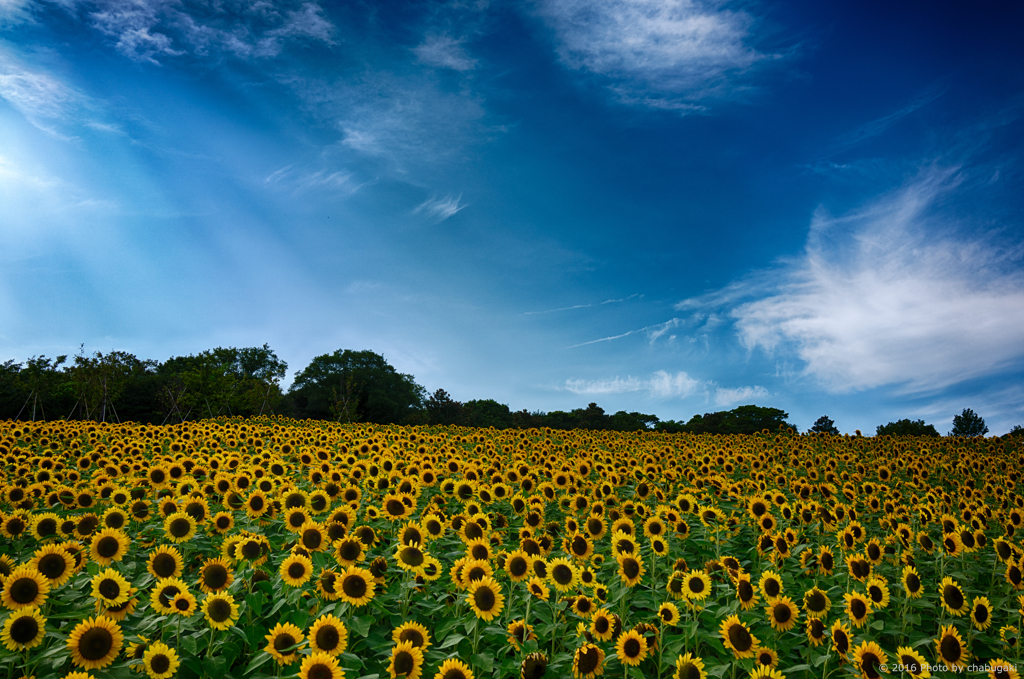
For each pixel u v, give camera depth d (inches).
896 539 341.7
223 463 449.7
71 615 201.6
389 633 217.8
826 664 219.3
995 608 277.3
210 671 193.3
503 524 338.0
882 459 652.1
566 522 329.1
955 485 522.9
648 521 327.0
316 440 622.5
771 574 250.7
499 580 275.7
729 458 611.2
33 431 675.4
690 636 219.9
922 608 282.7
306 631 209.5
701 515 349.4
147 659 182.5
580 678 199.8
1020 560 279.1
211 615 200.8
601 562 293.1
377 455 471.8
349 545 241.4
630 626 245.9
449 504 384.5
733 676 213.0
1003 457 705.6
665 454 614.5
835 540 352.5
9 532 275.1
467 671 189.3
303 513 287.3
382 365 2546.8
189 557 292.2
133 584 239.6
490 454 600.4
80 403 1801.2
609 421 2356.1
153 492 362.3
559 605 234.1
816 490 473.4
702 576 241.8
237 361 2780.5
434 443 680.4
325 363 2495.1
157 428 704.4
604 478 467.8
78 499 326.6
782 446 788.6
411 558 244.2
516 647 207.9
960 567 328.5
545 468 523.5
